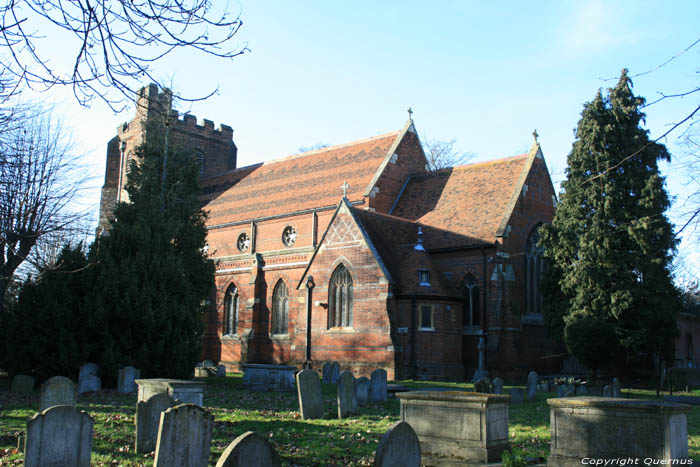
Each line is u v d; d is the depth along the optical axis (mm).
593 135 37625
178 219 39750
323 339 39719
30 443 11531
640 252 35875
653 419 11430
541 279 43000
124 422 17906
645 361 38562
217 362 52156
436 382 34750
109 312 29078
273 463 9422
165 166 43000
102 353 28359
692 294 58250
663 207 36062
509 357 38344
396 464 10805
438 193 47344
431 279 38719
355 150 53188
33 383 26312
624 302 35281
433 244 42594
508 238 40281
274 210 51906
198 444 11266
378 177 47094
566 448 12453
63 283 28969
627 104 38031
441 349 37719
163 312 30047
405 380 35812
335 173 51875
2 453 13641
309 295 41125
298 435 16531
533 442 15977
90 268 29672
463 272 40844
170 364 30125
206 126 71938
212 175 68562
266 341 48406
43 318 28609
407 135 50844
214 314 53469
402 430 10977
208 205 59562
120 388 25938
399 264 39656
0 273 29531
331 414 20641
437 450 13414
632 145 37438
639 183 37000
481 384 23906
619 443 11781
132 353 29344
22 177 28953
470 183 46312
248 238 53188
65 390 18188
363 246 38625
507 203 42156
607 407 11953
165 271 31141
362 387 23797
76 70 9766
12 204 28297
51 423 11820
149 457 13523
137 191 43594
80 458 12180
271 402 24531
